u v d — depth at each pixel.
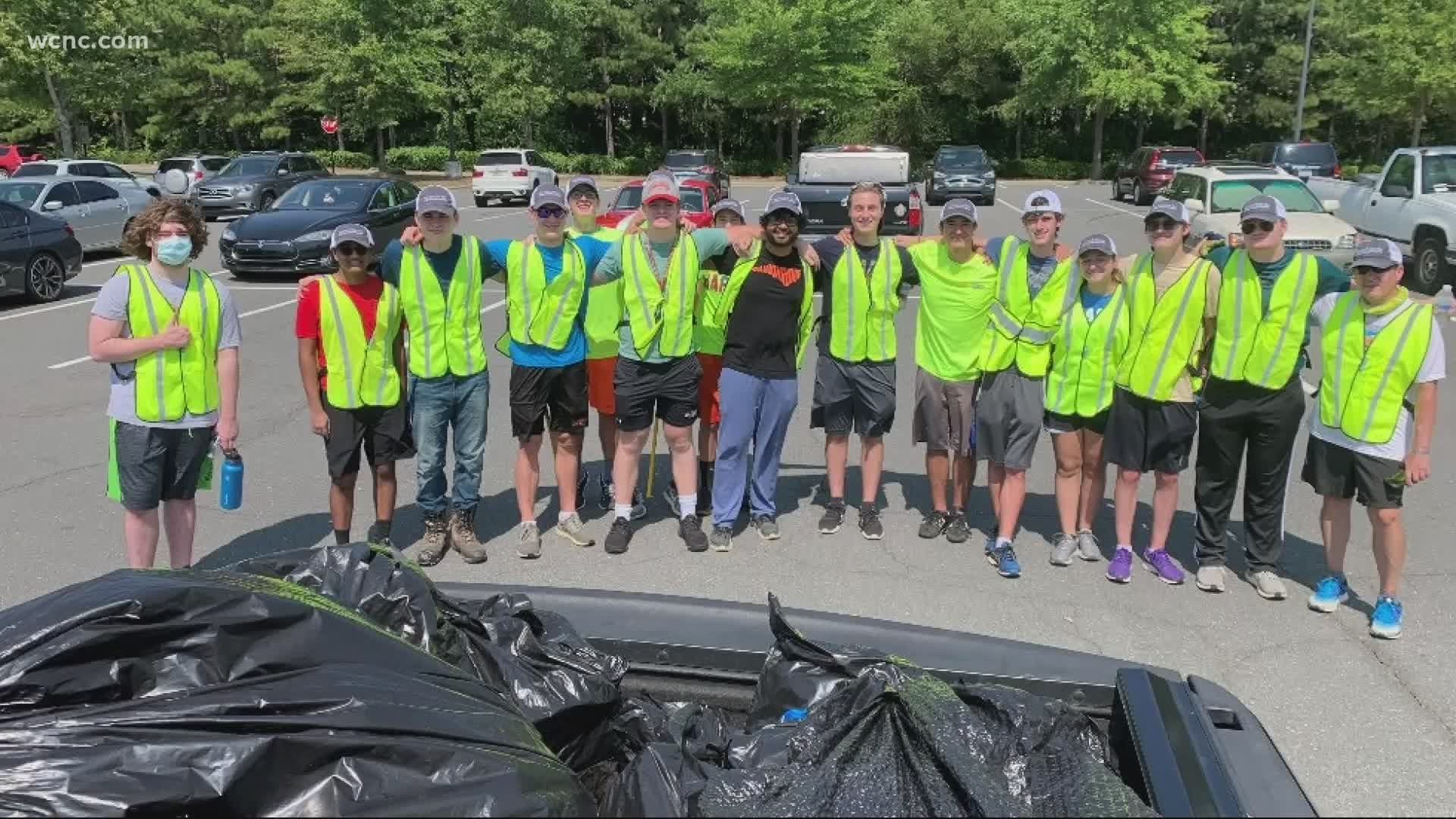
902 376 10.01
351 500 5.38
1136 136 53.03
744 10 41.38
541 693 2.18
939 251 5.49
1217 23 49.94
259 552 5.62
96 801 1.65
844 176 16.52
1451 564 5.52
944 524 5.95
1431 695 4.19
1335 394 4.73
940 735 1.78
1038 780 1.75
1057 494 5.56
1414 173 14.76
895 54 46.59
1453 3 28.42
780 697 2.12
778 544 5.84
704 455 6.29
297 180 26.70
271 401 8.84
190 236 4.44
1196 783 1.65
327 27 36.31
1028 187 42.06
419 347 5.23
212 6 41.28
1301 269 4.80
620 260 5.52
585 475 6.45
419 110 39.84
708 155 33.47
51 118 37.44
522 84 40.38
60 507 6.29
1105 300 5.20
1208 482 5.16
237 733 1.75
